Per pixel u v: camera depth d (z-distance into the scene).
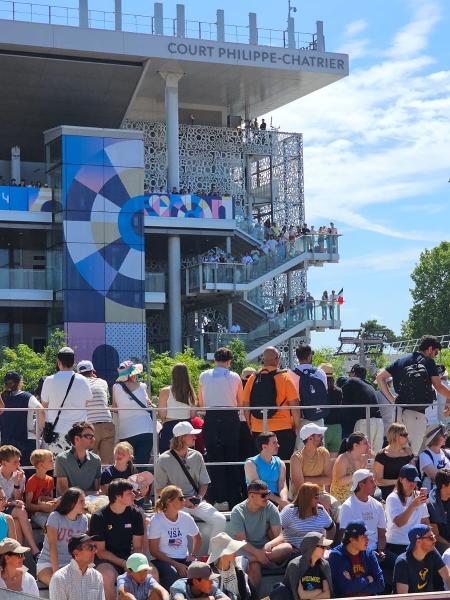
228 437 17.09
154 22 61.06
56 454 16.42
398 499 16.06
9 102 61.50
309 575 13.84
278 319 56.62
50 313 59.00
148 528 14.70
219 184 67.00
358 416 18.73
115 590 13.80
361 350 42.56
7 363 52.09
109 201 58.84
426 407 18.84
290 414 17.42
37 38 58.19
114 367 58.16
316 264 60.16
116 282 58.59
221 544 14.07
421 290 108.62
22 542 14.77
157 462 15.94
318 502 15.79
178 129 64.62
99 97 62.28
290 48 63.72
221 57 61.97
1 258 62.12
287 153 68.81
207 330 59.19
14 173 61.59
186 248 65.50
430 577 14.51
